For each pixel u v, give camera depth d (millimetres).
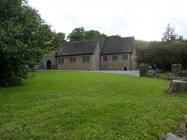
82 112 9328
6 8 16922
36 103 11406
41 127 7980
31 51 17047
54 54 67625
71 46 67125
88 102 11031
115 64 61469
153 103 10906
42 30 24500
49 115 9148
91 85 17641
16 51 15805
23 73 18141
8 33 15414
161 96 13297
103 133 7395
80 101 11281
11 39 15727
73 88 16016
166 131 7602
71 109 9789
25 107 10727
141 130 7586
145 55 39438
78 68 63906
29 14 18812
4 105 11117
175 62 37375
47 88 16078
